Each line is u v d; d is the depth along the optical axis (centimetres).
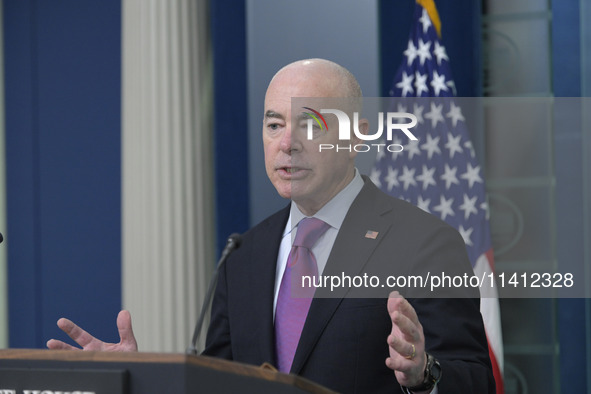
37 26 873
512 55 696
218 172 738
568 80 675
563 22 677
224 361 232
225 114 739
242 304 382
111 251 838
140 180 786
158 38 786
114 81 848
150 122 784
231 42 741
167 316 762
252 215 682
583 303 616
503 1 702
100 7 856
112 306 834
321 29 689
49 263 855
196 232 777
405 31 722
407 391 303
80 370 232
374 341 344
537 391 556
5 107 879
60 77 865
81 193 851
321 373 343
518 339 555
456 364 313
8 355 243
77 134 856
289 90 394
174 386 226
